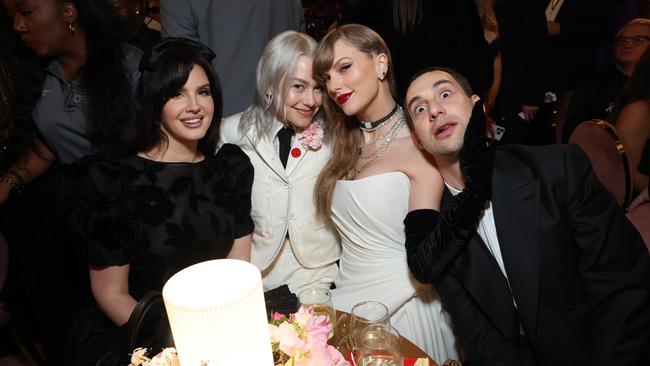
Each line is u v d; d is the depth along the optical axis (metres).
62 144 2.07
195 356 0.86
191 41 1.71
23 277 2.20
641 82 2.09
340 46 1.69
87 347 1.74
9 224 2.20
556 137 3.45
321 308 1.40
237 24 2.29
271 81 1.81
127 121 1.77
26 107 2.04
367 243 1.86
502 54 3.12
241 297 0.84
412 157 1.74
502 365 1.57
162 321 1.14
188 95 1.65
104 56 1.92
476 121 1.41
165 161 1.75
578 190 1.47
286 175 1.91
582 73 3.44
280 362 1.02
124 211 1.69
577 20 3.36
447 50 2.36
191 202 1.76
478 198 1.44
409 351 1.36
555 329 1.50
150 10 3.31
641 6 3.23
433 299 1.85
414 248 1.62
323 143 1.93
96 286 1.71
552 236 1.47
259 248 2.00
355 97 1.71
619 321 1.42
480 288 1.56
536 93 3.14
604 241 1.45
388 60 1.77
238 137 1.95
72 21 1.86
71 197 1.69
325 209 1.93
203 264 0.94
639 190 2.10
